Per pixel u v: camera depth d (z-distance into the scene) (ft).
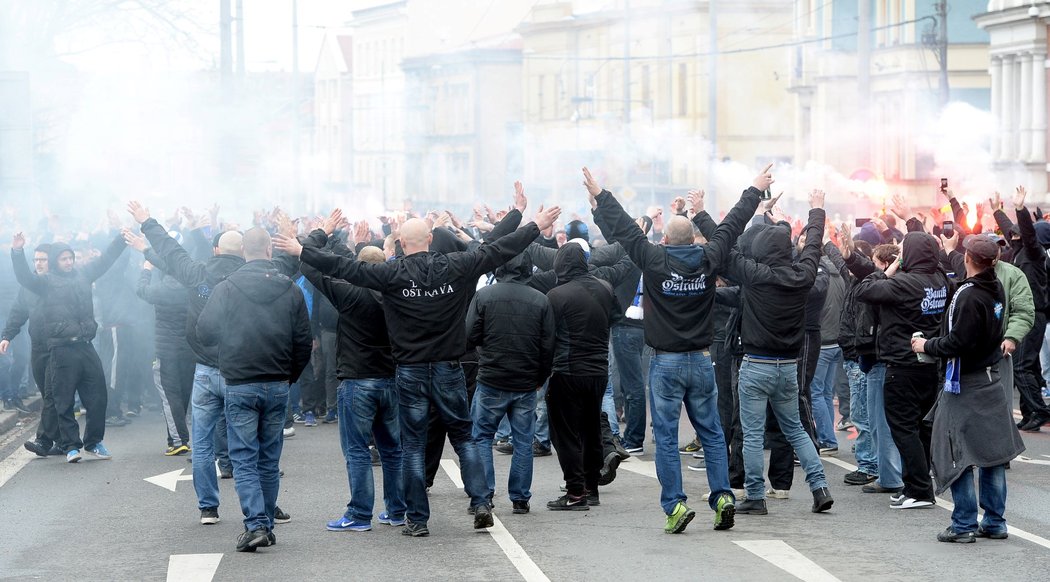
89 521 73.41
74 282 94.48
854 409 82.94
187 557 64.08
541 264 86.74
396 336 66.85
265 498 67.67
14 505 78.23
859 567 60.39
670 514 68.08
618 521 71.82
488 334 72.38
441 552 64.54
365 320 68.18
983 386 65.00
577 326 74.08
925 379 73.36
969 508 65.31
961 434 64.95
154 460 94.53
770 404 75.46
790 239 71.41
